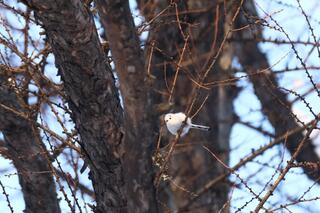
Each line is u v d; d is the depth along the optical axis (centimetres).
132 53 783
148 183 843
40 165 1080
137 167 836
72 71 864
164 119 991
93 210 935
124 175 862
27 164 1076
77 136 1030
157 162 969
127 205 877
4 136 1082
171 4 1063
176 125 1030
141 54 790
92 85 870
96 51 859
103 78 874
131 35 779
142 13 1224
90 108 880
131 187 844
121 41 777
